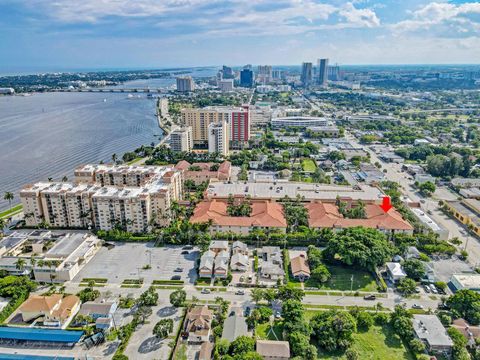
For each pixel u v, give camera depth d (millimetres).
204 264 198625
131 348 147875
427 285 189125
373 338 153500
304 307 172500
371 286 190125
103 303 168125
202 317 158000
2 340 153875
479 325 160625
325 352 146375
